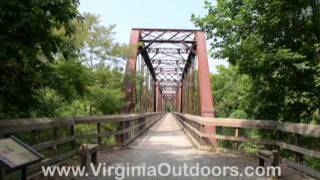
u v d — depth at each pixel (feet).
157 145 47.91
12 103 22.85
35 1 19.29
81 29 53.98
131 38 86.33
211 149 41.09
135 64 70.74
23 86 22.47
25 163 15.34
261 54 32.76
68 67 30.48
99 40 60.18
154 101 184.24
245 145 47.32
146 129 81.92
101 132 38.81
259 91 36.47
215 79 102.78
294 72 33.53
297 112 35.96
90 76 47.57
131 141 51.03
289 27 33.94
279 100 35.91
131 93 67.97
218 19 37.14
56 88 25.62
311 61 33.09
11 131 19.44
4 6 18.80
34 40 20.59
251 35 34.55
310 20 33.04
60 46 22.72
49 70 23.77
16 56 20.43
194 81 105.70
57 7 20.20
